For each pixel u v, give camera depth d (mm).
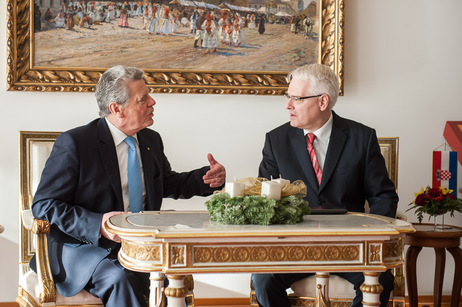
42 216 2912
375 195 3420
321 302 2852
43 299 2854
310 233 2238
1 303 4352
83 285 2828
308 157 3463
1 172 4324
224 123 4559
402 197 4773
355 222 2520
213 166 3309
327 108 3416
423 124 4770
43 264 2939
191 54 4445
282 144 3549
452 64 4781
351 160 3416
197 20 4441
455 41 4781
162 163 3514
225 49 4477
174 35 4422
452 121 4746
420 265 4801
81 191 3053
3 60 4293
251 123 4586
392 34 4703
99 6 4332
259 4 4500
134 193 3168
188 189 3520
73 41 4316
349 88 4672
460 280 4113
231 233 2193
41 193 2971
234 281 4602
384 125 4727
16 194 4352
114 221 2500
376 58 4695
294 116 3406
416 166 4773
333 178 3410
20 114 4332
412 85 4742
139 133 3344
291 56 4547
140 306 2750
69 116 4391
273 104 4602
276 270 2254
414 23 4727
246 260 2242
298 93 3361
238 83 4477
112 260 2863
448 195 4047
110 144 3129
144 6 4379
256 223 2416
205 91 4441
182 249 2205
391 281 3059
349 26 4652
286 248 2270
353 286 3076
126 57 4375
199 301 4562
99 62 4348
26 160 3639
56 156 3045
